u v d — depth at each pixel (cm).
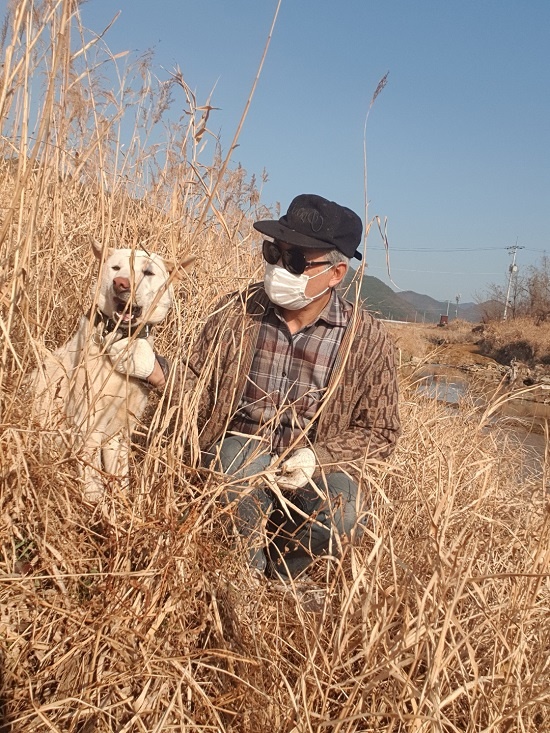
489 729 174
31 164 226
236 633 211
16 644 198
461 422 464
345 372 270
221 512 229
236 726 189
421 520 289
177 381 276
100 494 248
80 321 295
